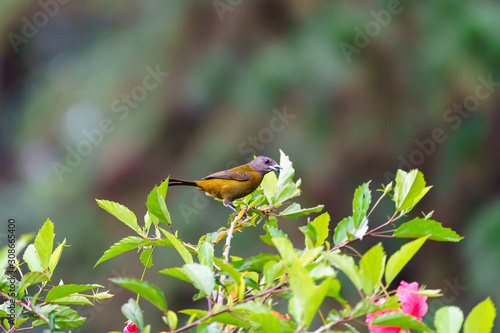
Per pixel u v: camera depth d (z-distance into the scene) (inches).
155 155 535.8
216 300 119.6
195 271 102.0
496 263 468.4
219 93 535.8
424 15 559.5
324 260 105.3
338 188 519.2
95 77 571.8
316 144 520.7
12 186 565.0
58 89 575.2
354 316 93.0
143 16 602.2
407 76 545.6
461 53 541.3
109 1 613.0
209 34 565.9
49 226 132.1
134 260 482.0
